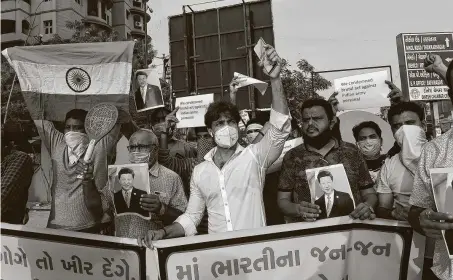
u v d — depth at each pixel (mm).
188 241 2637
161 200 2912
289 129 2662
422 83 4164
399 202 2812
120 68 3445
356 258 2689
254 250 2660
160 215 2791
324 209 2672
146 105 3939
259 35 4379
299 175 2824
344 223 2662
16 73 3395
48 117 3350
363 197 2795
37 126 3271
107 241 2807
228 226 2592
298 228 2678
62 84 3402
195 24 4738
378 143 3441
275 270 2674
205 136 3994
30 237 2896
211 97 4500
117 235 2850
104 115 3203
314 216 2549
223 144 2639
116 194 2844
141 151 2936
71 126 3160
